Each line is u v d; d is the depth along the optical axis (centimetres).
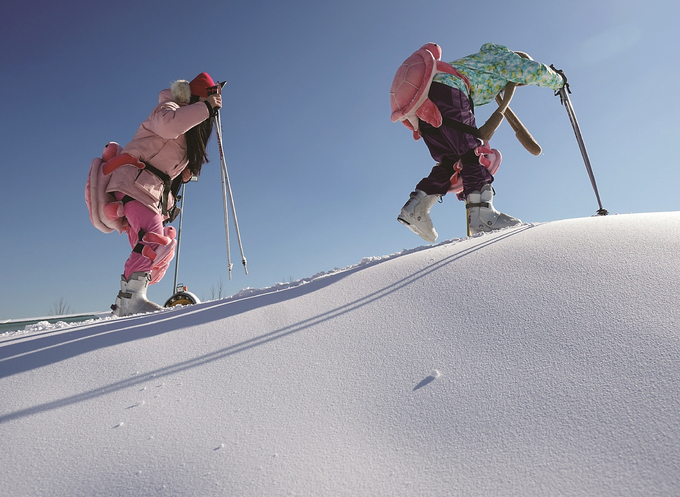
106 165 316
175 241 327
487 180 290
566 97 334
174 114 303
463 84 304
